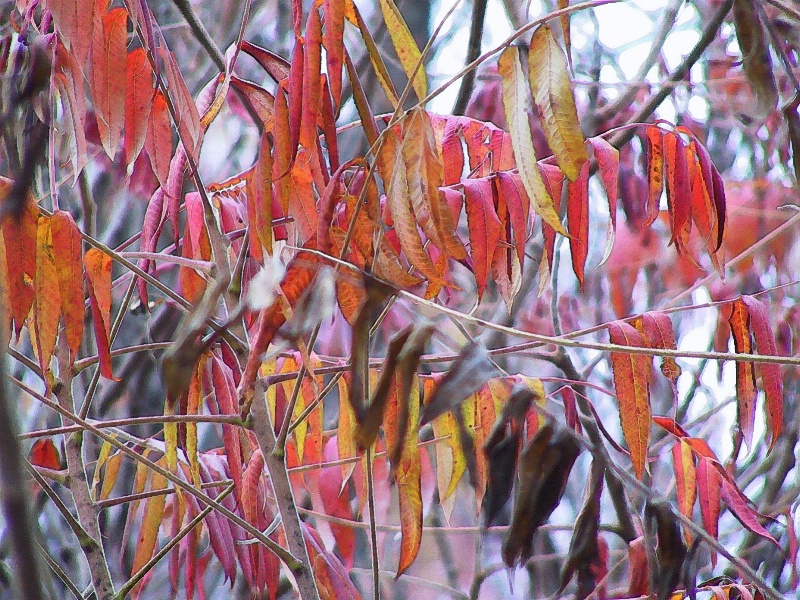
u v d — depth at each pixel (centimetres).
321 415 219
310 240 203
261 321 197
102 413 260
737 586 218
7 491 168
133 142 204
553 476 200
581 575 204
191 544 222
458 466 214
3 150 203
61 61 202
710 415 296
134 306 247
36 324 200
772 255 292
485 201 204
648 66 279
